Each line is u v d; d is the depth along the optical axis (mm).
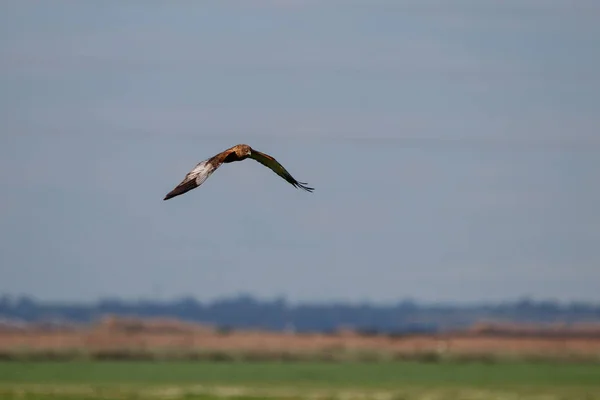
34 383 115250
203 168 50906
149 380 123812
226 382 122812
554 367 154250
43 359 159625
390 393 108000
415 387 116688
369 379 129000
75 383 116500
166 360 166625
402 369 148750
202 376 132250
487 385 120688
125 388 109938
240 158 51656
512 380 128000
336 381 126062
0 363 148625
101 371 137375
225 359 171125
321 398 101438
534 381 126250
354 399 101188
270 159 52812
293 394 104875
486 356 173750
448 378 131500
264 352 179500
